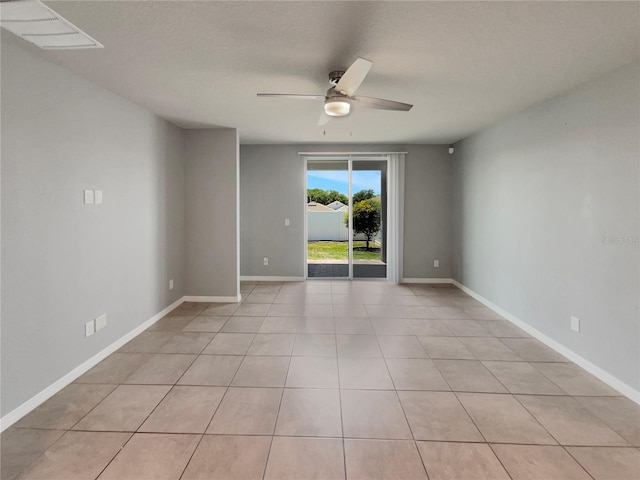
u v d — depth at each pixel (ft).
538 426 6.68
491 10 5.65
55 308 7.77
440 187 18.56
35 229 7.23
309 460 5.77
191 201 14.80
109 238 9.74
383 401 7.52
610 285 8.15
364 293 16.62
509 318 12.69
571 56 7.35
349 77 7.06
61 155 7.93
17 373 6.82
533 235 11.16
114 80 8.80
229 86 9.28
